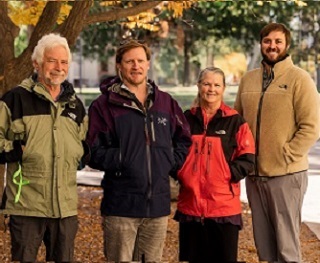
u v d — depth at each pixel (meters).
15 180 4.93
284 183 5.93
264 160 5.95
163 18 19.64
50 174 4.90
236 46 48.97
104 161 5.07
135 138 5.09
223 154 5.55
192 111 5.69
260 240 6.14
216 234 5.58
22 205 4.92
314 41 28.77
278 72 5.95
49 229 5.04
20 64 7.98
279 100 5.89
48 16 7.99
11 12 10.66
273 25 5.97
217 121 5.61
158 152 5.12
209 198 5.54
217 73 5.61
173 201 10.16
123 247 5.16
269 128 5.91
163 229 5.23
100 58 40.69
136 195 5.08
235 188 5.62
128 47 5.16
